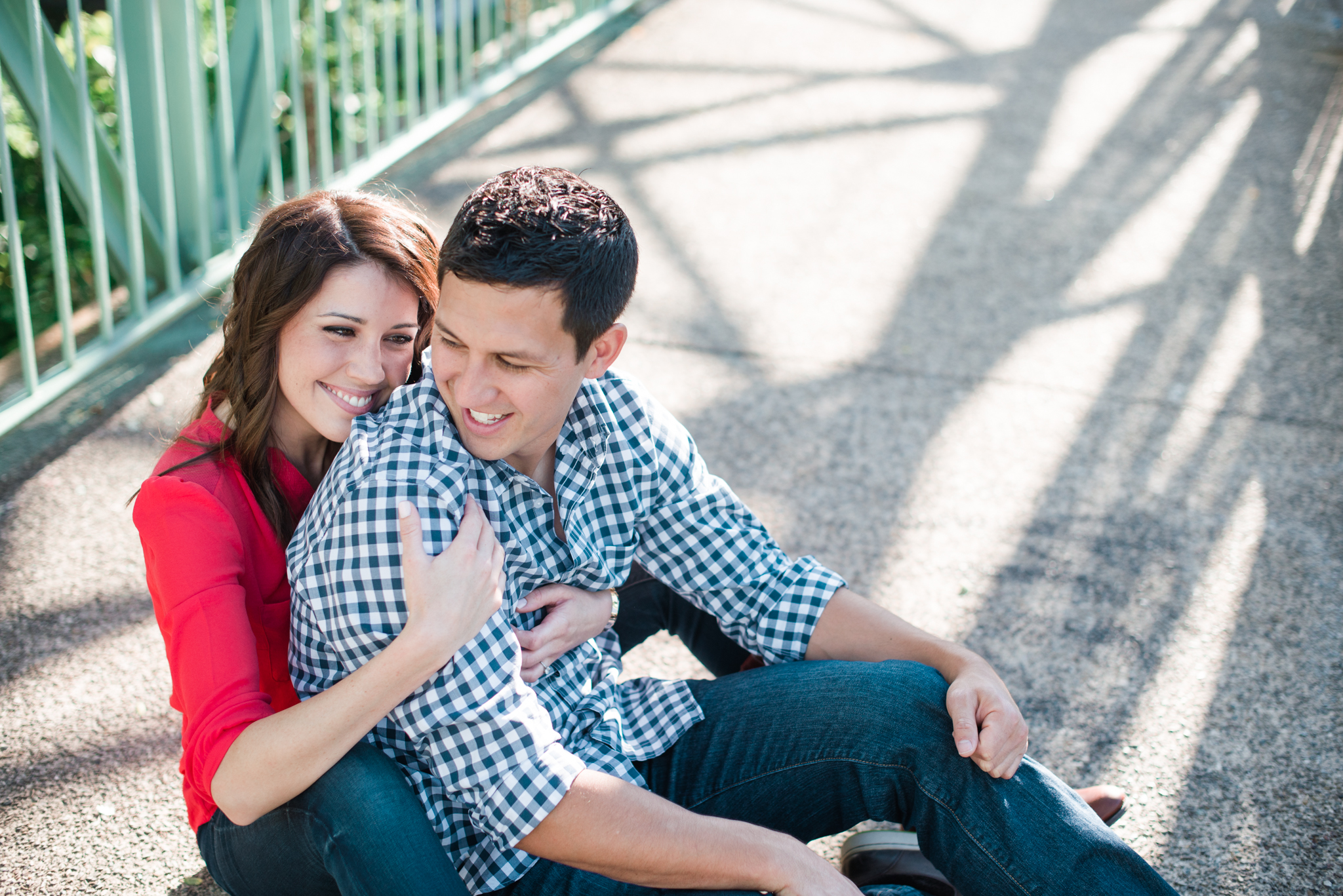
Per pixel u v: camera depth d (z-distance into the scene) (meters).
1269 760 2.02
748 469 2.80
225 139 3.32
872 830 1.74
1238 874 1.80
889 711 1.46
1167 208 4.15
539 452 1.48
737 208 4.08
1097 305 3.56
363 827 1.23
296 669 1.42
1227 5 6.30
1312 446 2.92
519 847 1.33
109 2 2.80
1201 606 2.39
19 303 2.65
